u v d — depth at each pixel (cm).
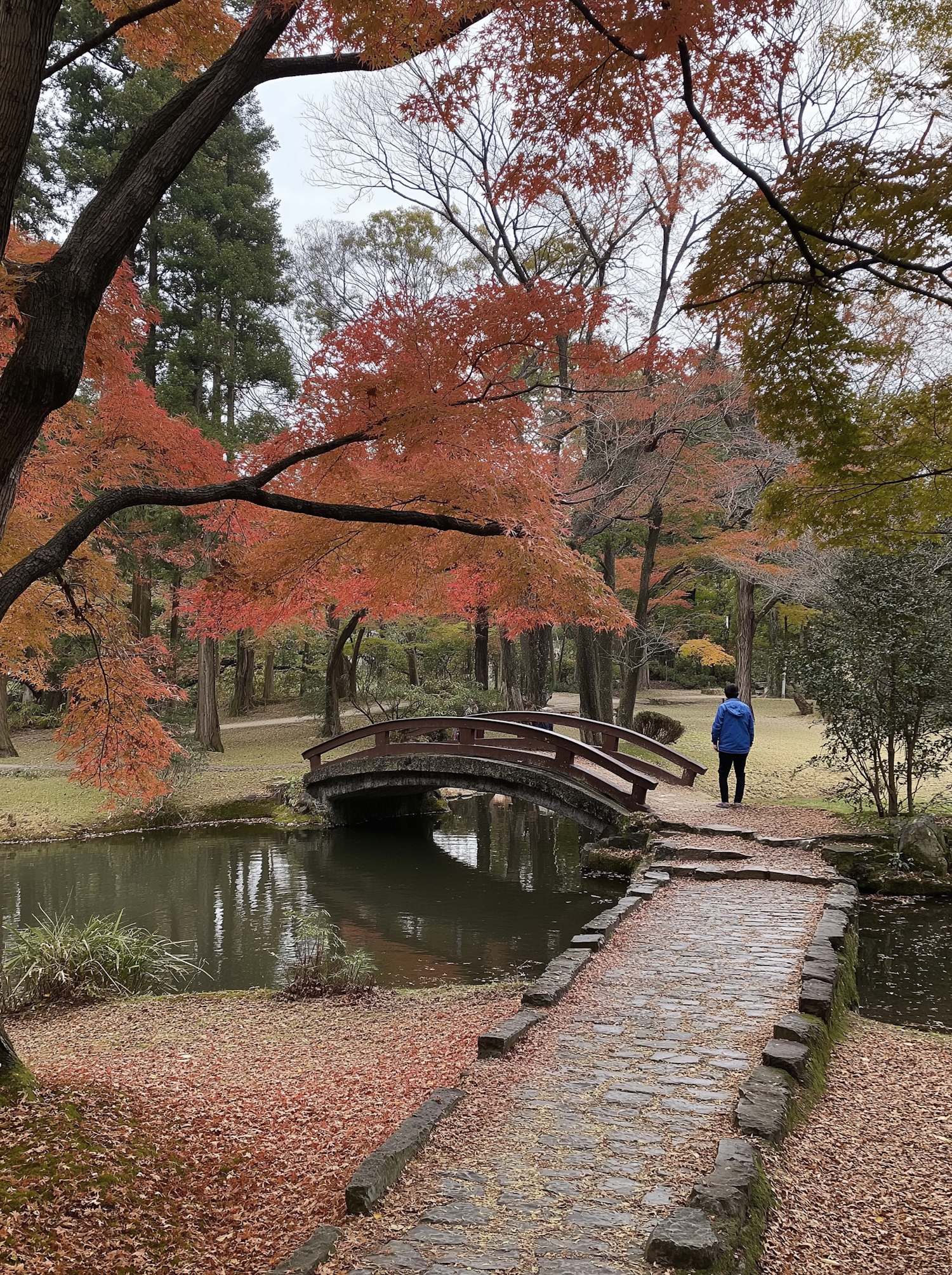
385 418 520
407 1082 482
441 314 510
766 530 588
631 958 640
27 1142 349
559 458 1425
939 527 916
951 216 379
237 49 430
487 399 535
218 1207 342
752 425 1612
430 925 998
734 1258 262
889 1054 496
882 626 1083
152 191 419
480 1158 343
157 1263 297
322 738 2389
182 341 2197
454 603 824
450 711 2153
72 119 2086
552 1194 310
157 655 810
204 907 1102
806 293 425
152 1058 561
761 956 632
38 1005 728
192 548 1564
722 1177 301
